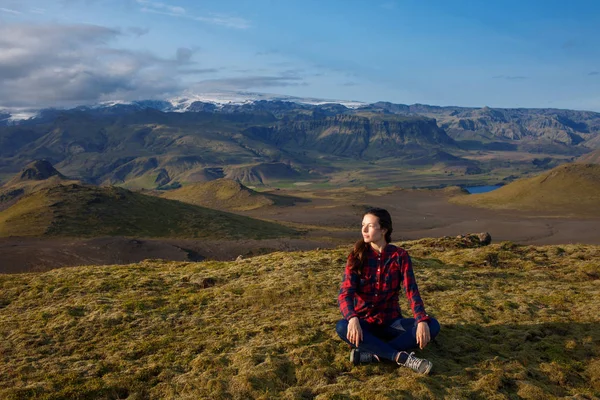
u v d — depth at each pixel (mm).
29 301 4914
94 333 3816
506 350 3195
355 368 2928
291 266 6184
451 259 7203
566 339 3361
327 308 4246
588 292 4648
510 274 5859
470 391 2631
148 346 3436
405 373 2820
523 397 2596
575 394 2615
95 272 6184
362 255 2928
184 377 2920
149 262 7586
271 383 2787
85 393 2768
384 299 2947
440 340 3389
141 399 2736
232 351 3289
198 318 4062
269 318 3967
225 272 6055
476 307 4211
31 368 3141
